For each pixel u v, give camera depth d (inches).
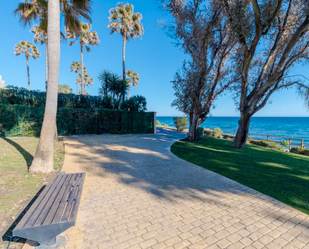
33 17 397.4
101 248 88.0
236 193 156.3
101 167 226.1
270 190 163.3
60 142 396.5
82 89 991.6
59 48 189.8
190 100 509.0
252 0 294.8
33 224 74.5
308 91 366.0
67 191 109.5
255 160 284.0
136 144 408.5
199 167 235.6
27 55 1192.8
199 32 395.2
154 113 684.1
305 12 293.4
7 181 160.4
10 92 487.2
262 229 105.7
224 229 105.0
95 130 579.5
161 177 195.6
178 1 406.0
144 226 106.8
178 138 545.3
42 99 519.2
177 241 94.0
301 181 187.2
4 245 88.4
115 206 130.7
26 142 362.0
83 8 303.7
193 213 122.4
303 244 93.4
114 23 805.2
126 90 696.4
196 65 478.3
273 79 342.0
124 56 839.1
